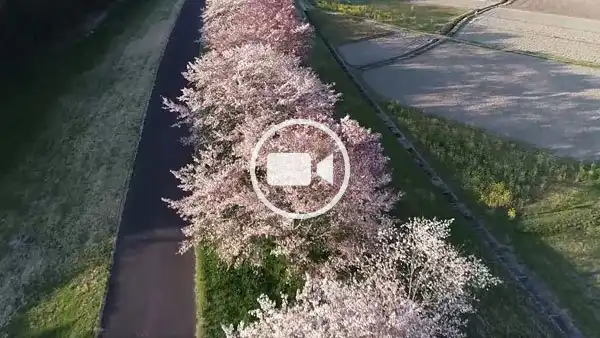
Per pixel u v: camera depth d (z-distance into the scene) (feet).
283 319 41.39
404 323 38.91
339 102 91.30
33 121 79.41
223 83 63.10
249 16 82.64
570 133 87.66
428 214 66.44
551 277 61.05
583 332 54.85
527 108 95.45
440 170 76.69
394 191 69.36
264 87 62.95
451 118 91.40
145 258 58.13
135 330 49.88
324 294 44.29
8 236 61.26
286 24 83.66
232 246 52.01
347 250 50.49
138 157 74.33
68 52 96.84
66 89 88.33
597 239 65.82
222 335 48.65
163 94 90.02
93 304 52.65
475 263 50.19
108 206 65.62
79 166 72.43
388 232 52.31
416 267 49.24
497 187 72.64
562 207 70.54
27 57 88.48
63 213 64.59
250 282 53.62
